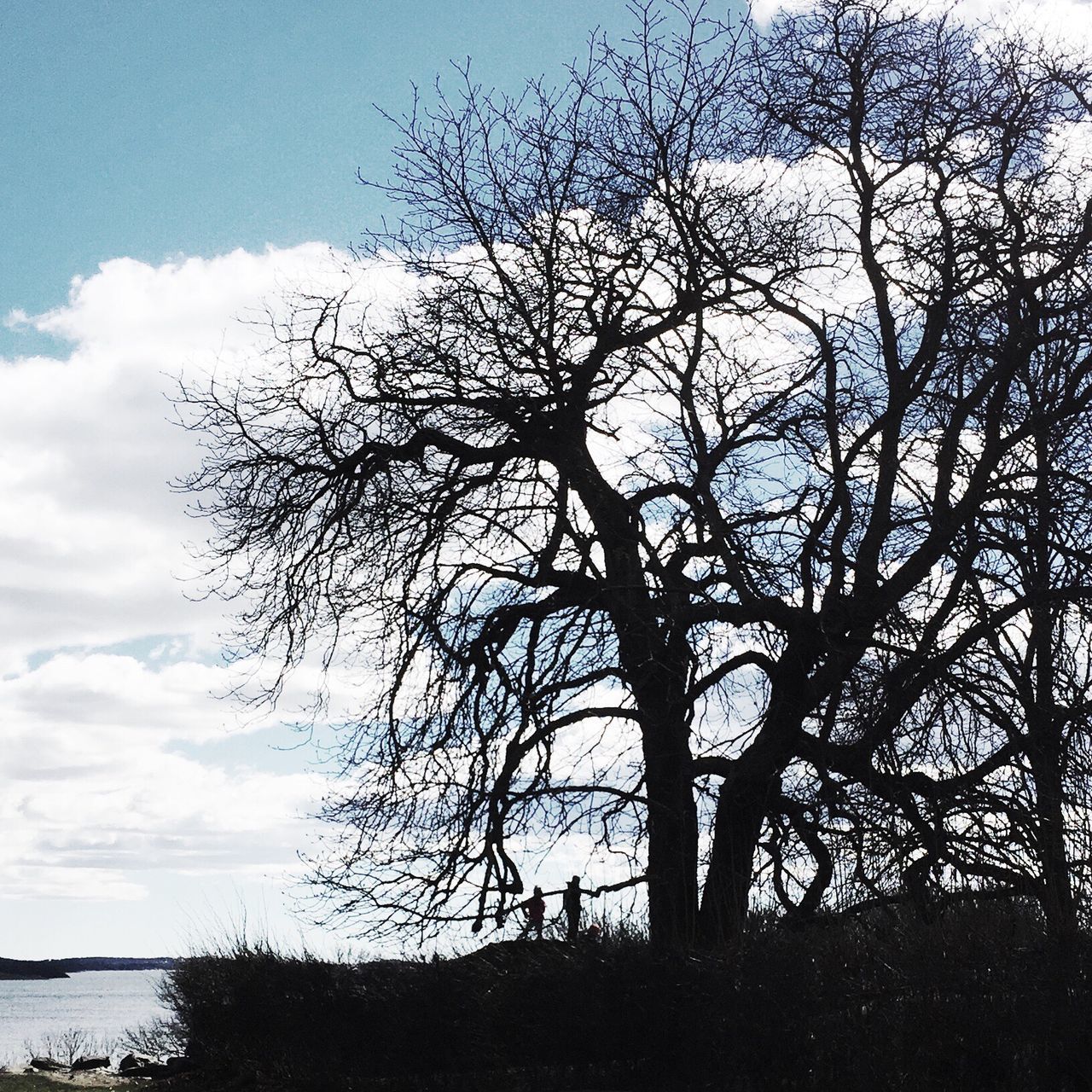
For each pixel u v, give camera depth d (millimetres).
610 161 16906
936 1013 11266
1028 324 15297
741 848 15734
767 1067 11938
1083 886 13258
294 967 15969
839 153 17719
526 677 16312
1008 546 15133
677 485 17328
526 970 13555
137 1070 19188
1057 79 16672
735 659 16719
